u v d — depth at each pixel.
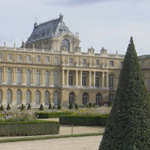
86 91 173.25
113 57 181.25
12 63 158.12
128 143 22.03
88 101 174.38
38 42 197.25
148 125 22.55
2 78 156.12
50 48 185.50
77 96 171.12
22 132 49.47
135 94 23.12
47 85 165.75
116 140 22.39
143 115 22.66
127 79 23.67
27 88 161.12
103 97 177.12
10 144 39.81
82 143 40.84
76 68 170.75
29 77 162.50
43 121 51.94
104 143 22.81
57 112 97.12
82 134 51.03
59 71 168.38
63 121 75.31
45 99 165.50
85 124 70.94
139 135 22.16
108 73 180.12
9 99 157.88
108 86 179.12
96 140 43.94
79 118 72.00
